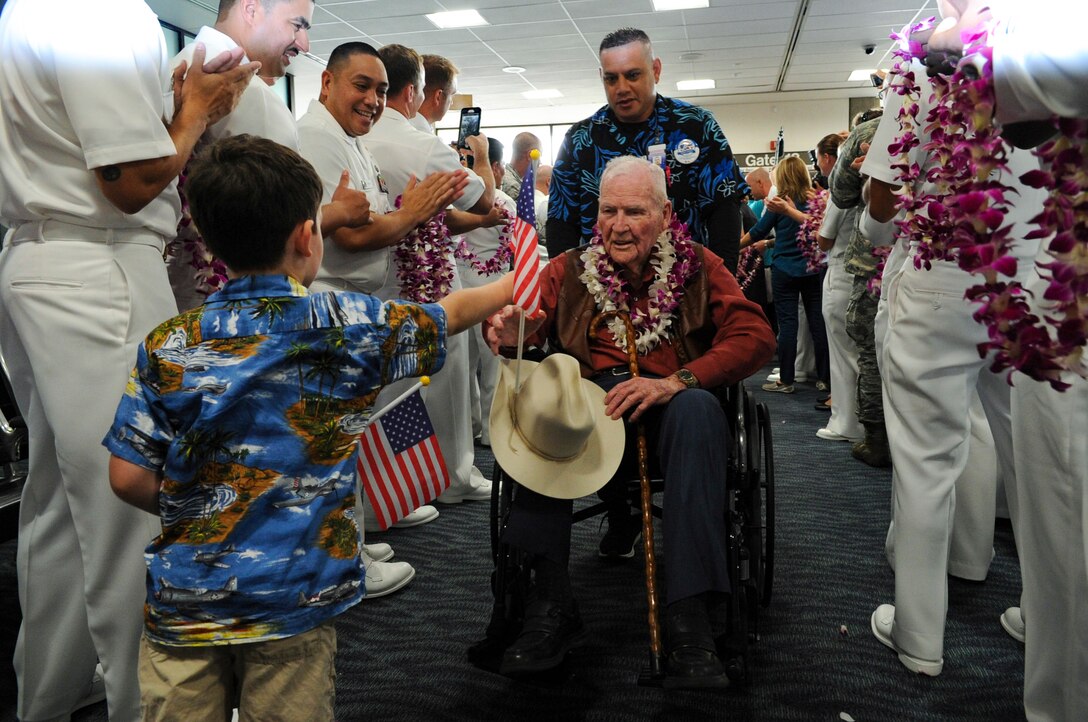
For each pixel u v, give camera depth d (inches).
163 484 50.1
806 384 264.4
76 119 61.4
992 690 83.8
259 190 50.5
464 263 166.2
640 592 109.2
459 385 144.7
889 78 82.6
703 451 77.4
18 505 92.8
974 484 106.8
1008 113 45.3
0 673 89.1
